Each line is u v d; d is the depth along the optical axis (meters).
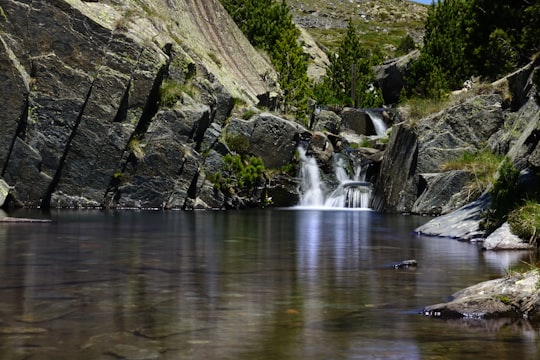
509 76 32.81
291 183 38.19
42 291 9.73
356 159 41.56
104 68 31.83
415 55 72.50
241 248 16.11
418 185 33.06
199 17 47.25
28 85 30.20
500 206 18.22
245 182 36.28
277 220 27.11
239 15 64.69
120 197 32.31
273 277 11.41
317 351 6.67
